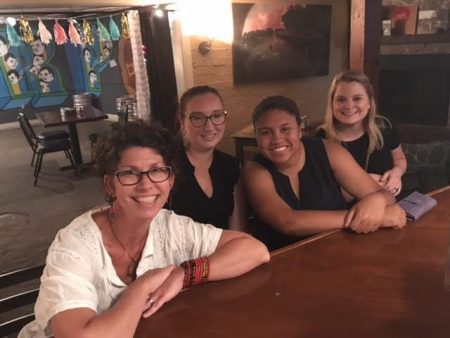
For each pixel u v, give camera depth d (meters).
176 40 3.61
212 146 1.64
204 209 1.66
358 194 1.60
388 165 2.09
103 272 1.05
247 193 1.65
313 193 1.59
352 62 3.22
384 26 5.12
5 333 1.34
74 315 0.90
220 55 3.77
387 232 1.40
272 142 1.52
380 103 5.45
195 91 1.67
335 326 0.94
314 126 3.57
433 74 5.05
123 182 1.00
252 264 1.19
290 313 1.00
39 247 3.23
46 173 5.25
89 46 8.40
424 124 5.25
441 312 0.98
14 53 8.34
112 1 3.57
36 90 8.77
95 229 1.06
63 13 4.32
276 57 4.13
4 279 1.32
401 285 1.09
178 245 1.20
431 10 4.79
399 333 0.91
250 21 3.85
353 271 1.17
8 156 6.24
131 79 7.64
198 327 0.96
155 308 1.01
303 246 1.32
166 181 1.04
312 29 4.34
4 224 3.70
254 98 4.11
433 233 1.38
